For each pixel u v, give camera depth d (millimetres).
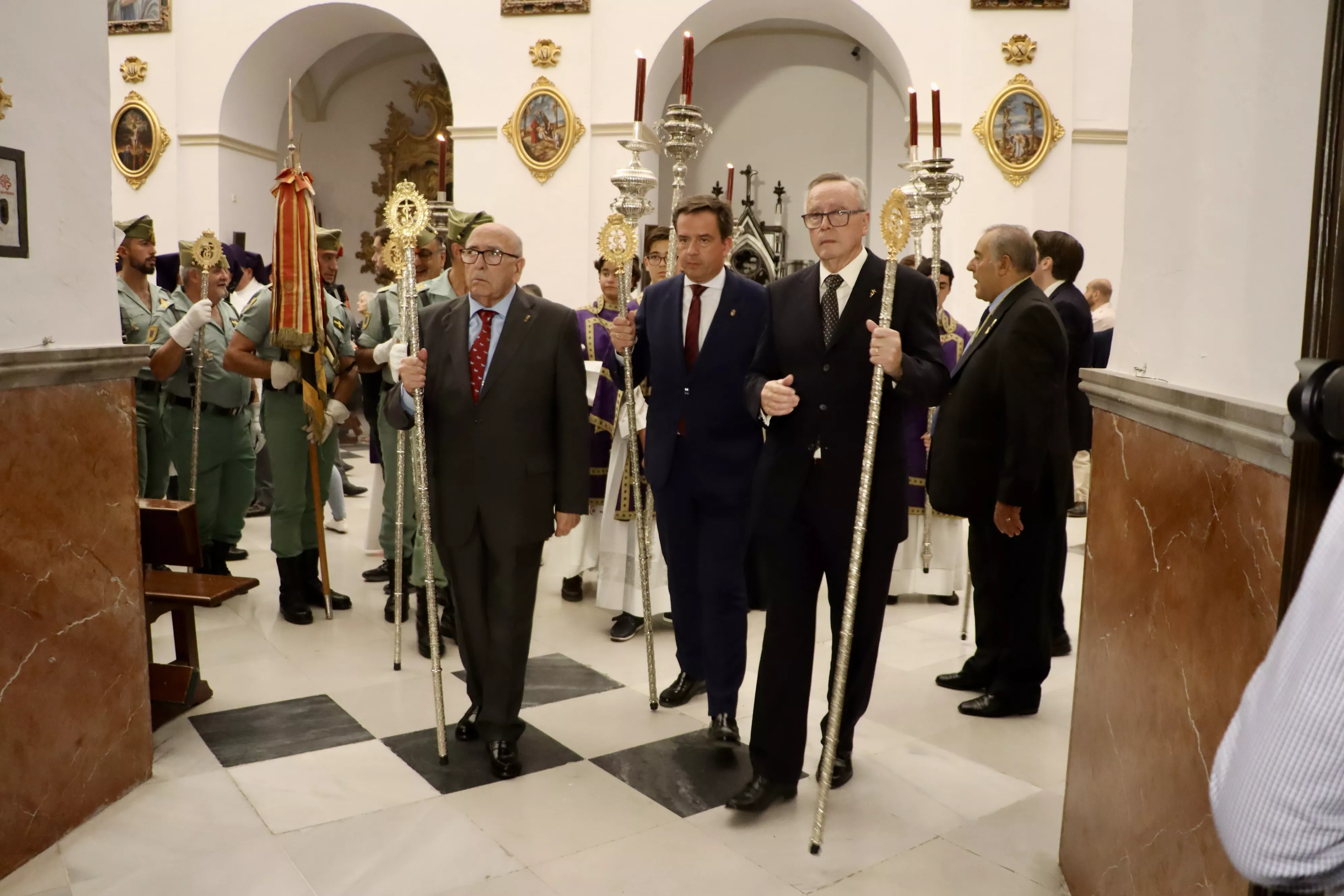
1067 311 4219
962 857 2678
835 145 13375
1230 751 909
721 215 3396
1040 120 10227
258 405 7328
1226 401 1613
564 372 3186
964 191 10398
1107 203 10438
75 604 2740
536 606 5164
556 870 2586
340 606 5008
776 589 2891
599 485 5195
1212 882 1615
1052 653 4430
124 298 5051
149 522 3662
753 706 2961
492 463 3131
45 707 2639
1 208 2449
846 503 2854
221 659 4238
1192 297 1894
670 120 3562
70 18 2666
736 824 2840
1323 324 1320
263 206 12562
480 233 3146
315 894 2465
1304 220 1468
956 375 3691
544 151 10773
